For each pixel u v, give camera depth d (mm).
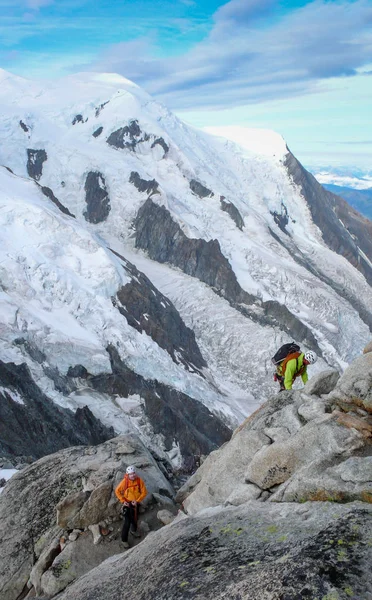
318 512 6805
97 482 11938
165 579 6773
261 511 7570
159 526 11062
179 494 11906
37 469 13461
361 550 5555
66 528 10812
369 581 5094
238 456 9688
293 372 10898
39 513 11797
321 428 8500
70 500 10930
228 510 8102
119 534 10656
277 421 9789
